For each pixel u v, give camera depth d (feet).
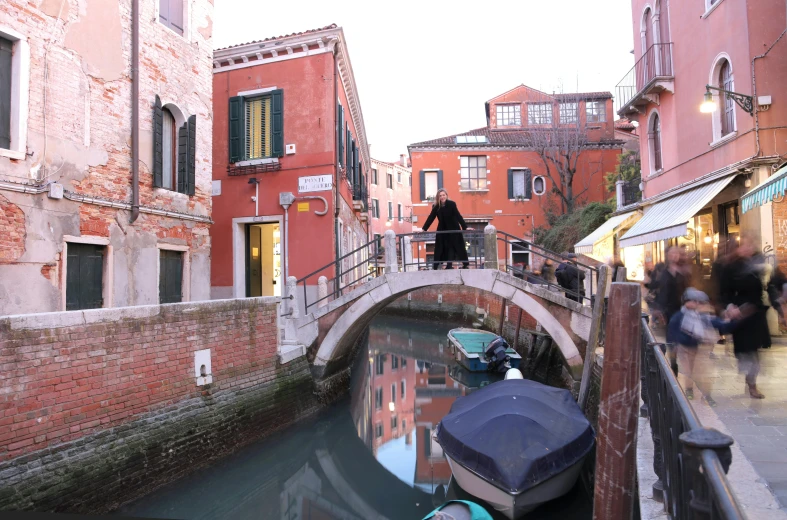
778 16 32.55
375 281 36.45
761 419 16.07
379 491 28.30
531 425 22.44
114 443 21.21
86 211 28.53
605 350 11.09
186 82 36.55
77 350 20.06
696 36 39.60
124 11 31.30
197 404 25.90
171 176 36.04
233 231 46.55
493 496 21.15
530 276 35.50
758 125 32.60
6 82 24.99
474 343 55.36
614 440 10.79
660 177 46.88
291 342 37.50
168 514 23.26
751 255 18.78
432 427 38.83
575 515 21.88
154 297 33.01
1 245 24.20
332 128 44.50
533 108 88.74
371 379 53.83
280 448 31.73
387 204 133.80
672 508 9.93
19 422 17.94
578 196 83.56
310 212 44.50
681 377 19.48
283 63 45.70
